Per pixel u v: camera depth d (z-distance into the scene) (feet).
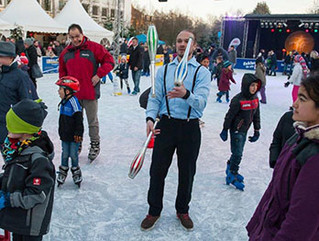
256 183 13.42
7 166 6.20
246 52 86.74
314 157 4.18
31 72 27.45
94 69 14.16
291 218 4.20
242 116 12.00
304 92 4.44
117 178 13.29
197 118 9.20
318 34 84.84
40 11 65.51
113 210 10.81
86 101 14.21
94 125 14.57
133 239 9.29
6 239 7.61
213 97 35.12
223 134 12.39
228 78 31.37
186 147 9.18
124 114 24.64
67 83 11.30
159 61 65.72
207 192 12.41
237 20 82.69
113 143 17.75
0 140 10.98
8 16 62.28
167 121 9.08
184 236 9.53
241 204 11.61
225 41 85.10
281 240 4.27
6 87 10.87
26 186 6.03
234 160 12.62
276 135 8.80
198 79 8.71
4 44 10.68
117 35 61.87
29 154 6.11
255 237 5.33
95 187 12.37
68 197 11.50
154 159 9.43
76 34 13.57
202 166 15.08
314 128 4.31
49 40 98.48
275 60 65.92
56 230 9.53
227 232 9.84
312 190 4.08
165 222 10.23
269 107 30.78
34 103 6.30
